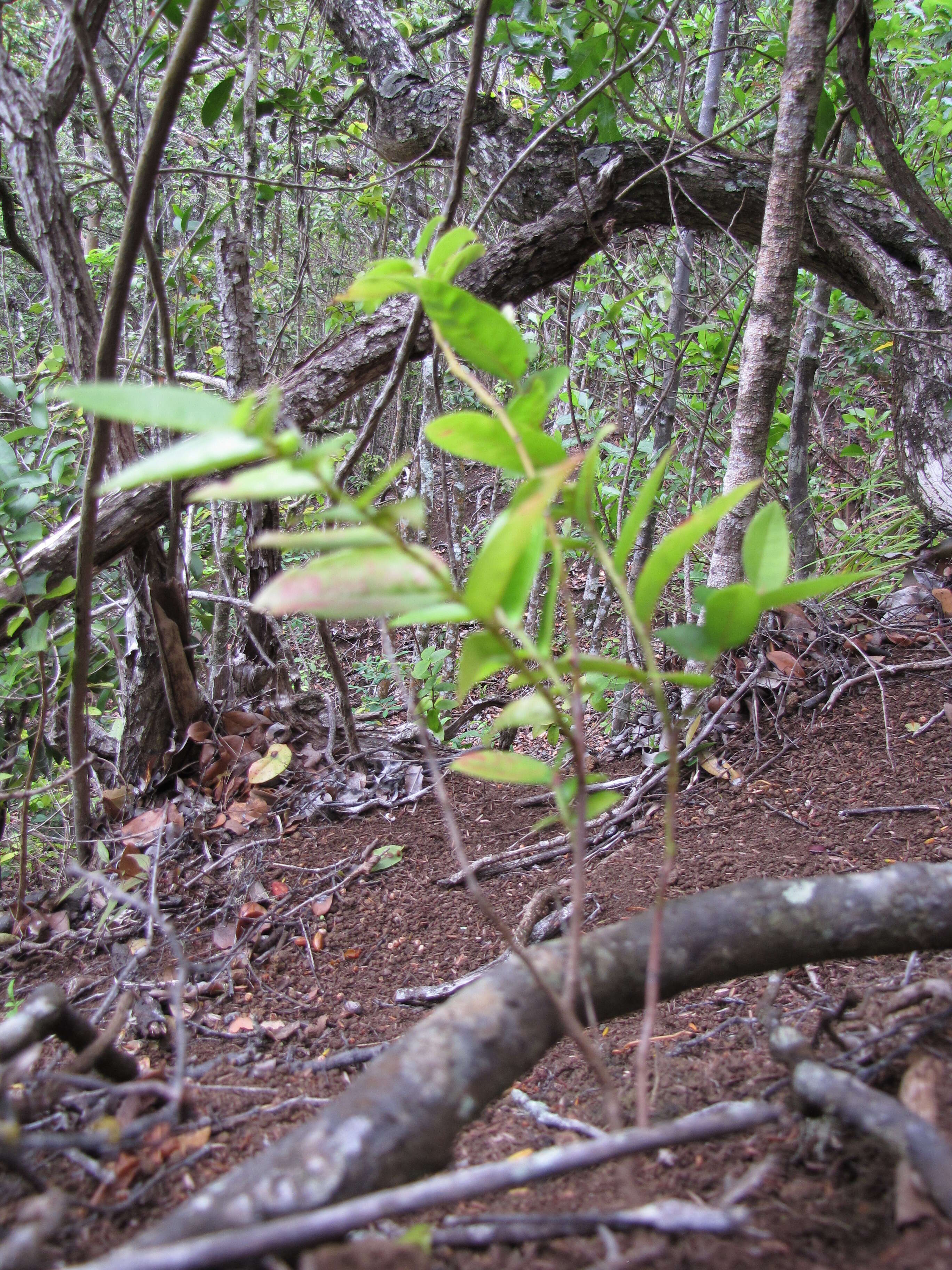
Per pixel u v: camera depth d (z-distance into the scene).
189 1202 0.72
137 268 4.54
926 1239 0.73
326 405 2.62
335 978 1.83
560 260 3.00
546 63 3.12
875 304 3.25
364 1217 0.60
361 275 0.93
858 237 3.12
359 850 2.28
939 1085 0.95
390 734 2.85
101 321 2.23
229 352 2.65
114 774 2.65
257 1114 1.30
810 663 2.63
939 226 2.77
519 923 1.81
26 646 1.95
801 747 2.37
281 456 0.56
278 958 1.91
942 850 1.85
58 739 2.82
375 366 2.65
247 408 0.54
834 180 3.48
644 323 3.37
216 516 3.33
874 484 3.84
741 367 2.33
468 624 4.95
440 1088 0.75
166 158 3.99
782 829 2.08
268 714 2.73
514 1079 0.81
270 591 0.61
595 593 3.90
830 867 1.89
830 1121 0.94
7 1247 0.66
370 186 3.08
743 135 4.08
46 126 1.96
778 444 3.71
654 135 3.51
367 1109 0.73
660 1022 1.52
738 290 4.05
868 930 0.93
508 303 3.00
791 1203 0.87
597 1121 1.20
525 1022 0.82
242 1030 1.64
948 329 2.80
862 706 2.45
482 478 7.80
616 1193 0.96
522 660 0.79
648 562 0.75
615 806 2.32
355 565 0.62
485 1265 0.83
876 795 2.11
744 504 2.34
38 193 1.99
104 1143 0.94
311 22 4.86
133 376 3.21
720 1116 0.69
